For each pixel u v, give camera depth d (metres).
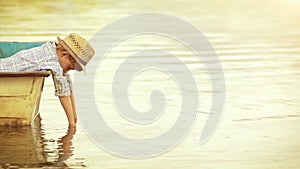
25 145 10.97
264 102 13.96
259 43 22.00
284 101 14.06
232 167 9.97
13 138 11.37
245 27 25.53
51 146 10.95
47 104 13.86
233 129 12.01
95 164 10.07
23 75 11.80
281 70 17.55
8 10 29.44
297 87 15.45
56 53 12.24
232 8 30.75
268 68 17.80
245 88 15.26
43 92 14.95
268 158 10.40
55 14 28.25
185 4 31.70
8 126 12.15
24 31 23.67
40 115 12.96
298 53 20.30
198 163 10.16
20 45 14.28
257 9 30.53
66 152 10.66
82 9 29.75
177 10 29.62
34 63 12.26
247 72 17.16
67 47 12.12
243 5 31.73
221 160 10.30
